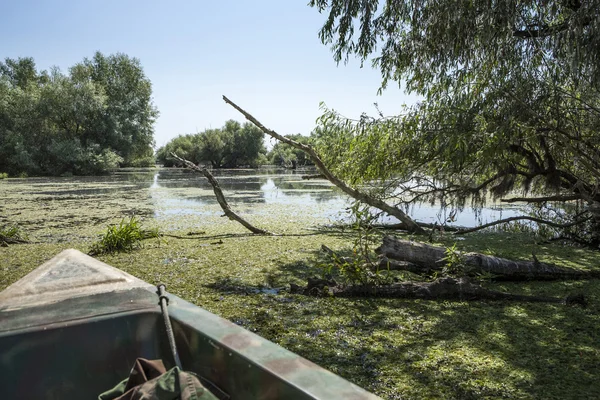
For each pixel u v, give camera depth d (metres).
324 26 7.29
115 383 1.77
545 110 6.36
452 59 6.84
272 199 14.73
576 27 5.43
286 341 3.41
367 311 4.09
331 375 1.32
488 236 8.14
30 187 20.72
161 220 10.13
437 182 7.78
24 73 45.28
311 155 7.46
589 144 6.31
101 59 37.69
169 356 1.81
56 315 1.75
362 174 7.66
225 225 9.40
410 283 4.58
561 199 7.08
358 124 7.43
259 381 1.38
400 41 7.40
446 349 3.23
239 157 52.38
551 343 3.32
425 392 2.63
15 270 5.78
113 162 33.34
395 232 8.50
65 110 32.69
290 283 4.79
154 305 1.90
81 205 13.29
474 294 4.43
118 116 34.72
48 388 1.66
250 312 4.07
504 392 2.62
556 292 4.64
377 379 2.80
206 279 5.20
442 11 6.27
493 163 6.64
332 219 10.13
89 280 2.12
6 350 1.60
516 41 6.61
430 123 6.83
